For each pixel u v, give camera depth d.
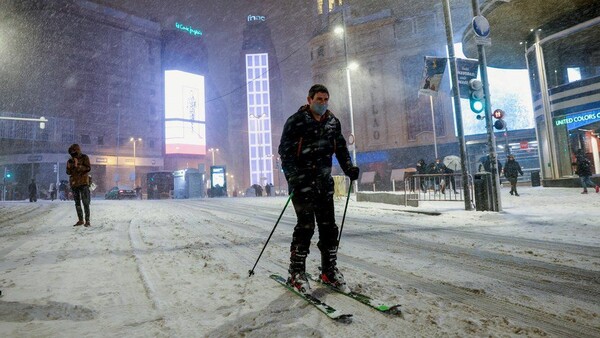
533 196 13.53
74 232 6.30
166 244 5.00
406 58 44.22
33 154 47.12
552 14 16.89
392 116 44.16
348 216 8.91
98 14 59.75
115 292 2.71
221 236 5.79
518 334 1.88
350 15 47.75
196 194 37.50
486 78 9.07
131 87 62.50
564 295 2.57
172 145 66.25
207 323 2.06
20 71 52.72
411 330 1.93
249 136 94.75
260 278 3.11
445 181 13.88
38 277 3.18
